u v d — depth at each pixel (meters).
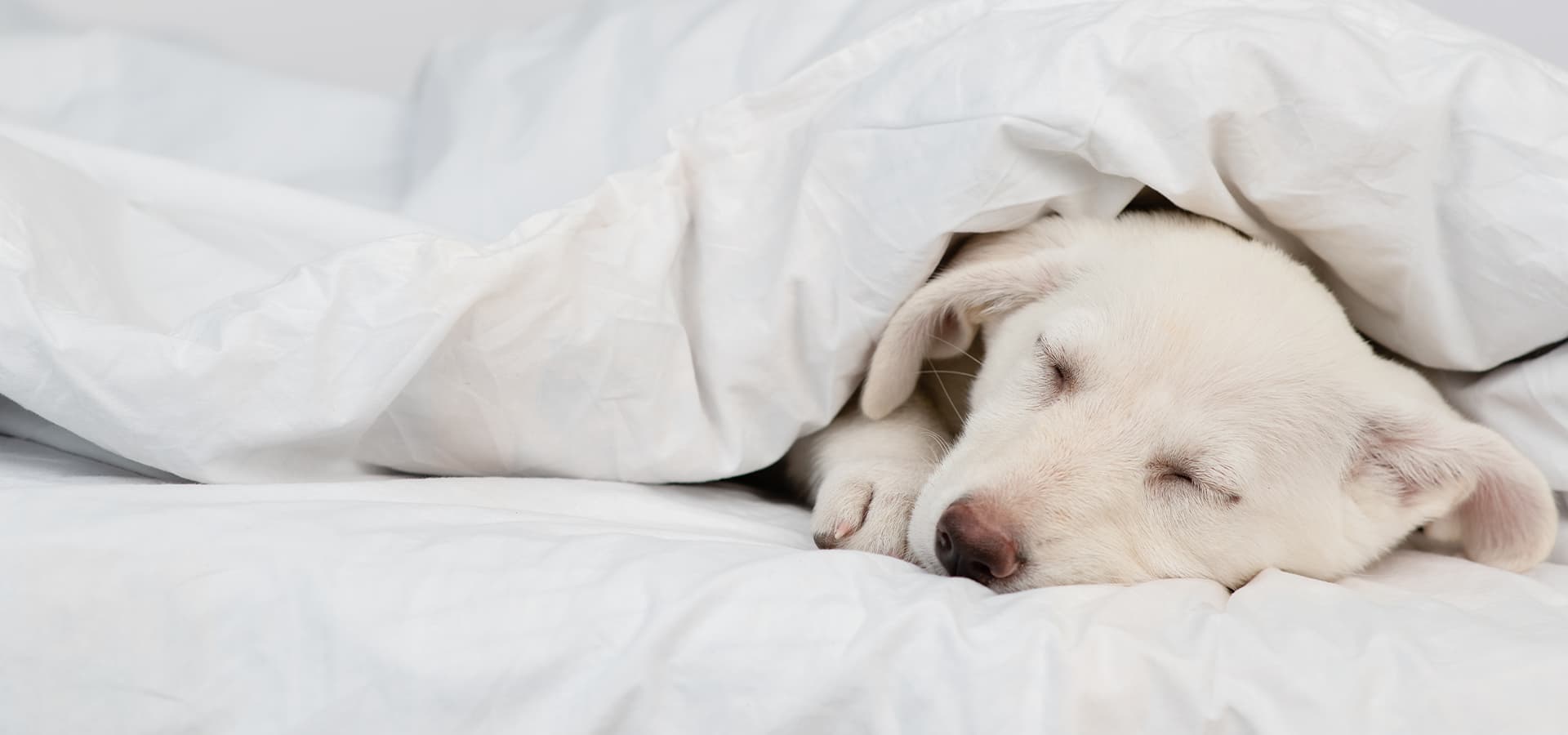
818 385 2.00
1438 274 1.94
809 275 1.94
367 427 1.73
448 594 1.33
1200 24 1.89
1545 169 1.83
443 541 1.39
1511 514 1.90
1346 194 1.90
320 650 1.31
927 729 1.25
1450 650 1.30
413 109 3.17
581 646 1.29
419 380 1.81
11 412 1.88
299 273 1.69
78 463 1.80
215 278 2.01
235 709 1.31
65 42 3.21
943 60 1.93
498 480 1.82
